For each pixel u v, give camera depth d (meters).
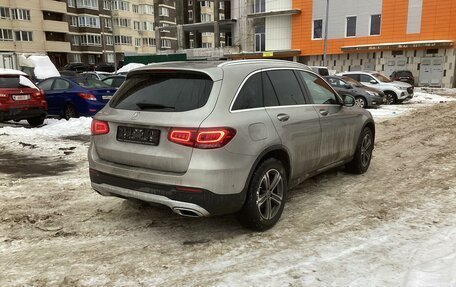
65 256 3.66
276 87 4.48
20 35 56.22
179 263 3.53
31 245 3.89
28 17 56.91
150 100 3.95
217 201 3.62
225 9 47.53
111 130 4.05
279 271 3.38
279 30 40.47
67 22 62.91
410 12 33.31
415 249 3.72
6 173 6.57
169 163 3.64
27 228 4.29
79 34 66.12
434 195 5.29
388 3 34.16
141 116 3.83
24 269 3.43
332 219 4.50
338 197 5.23
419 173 6.41
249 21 42.59
